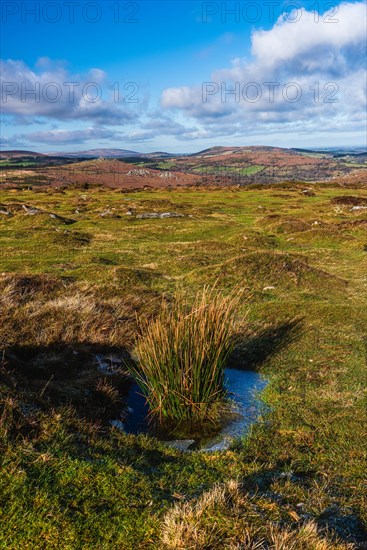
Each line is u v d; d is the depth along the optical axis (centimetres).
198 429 633
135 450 527
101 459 471
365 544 372
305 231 2672
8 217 3456
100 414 630
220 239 2753
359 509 433
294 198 5772
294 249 2350
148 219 3616
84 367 758
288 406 693
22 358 761
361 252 2162
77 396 648
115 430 577
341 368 832
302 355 897
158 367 655
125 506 392
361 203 4594
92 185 8838
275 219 3219
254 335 1008
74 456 461
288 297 1370
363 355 888
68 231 2864
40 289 1214
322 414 661
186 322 705
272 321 1099
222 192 6875
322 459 539
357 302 1317
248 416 670
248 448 568
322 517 412
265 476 489
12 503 377
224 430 629
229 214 4094
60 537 351
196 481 460
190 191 7281
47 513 372
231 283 1508
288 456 546
